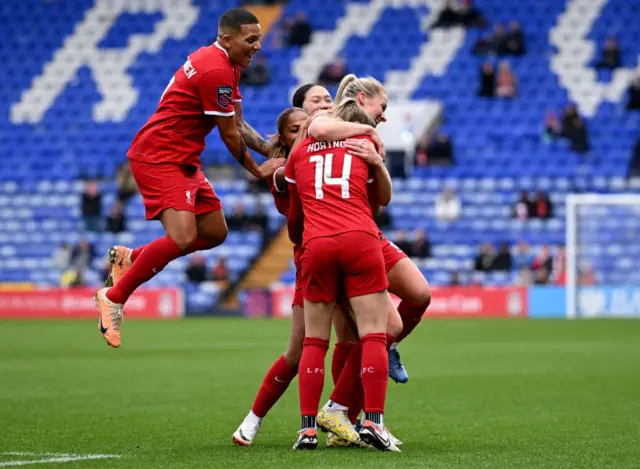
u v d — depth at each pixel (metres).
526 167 96.94
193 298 88.19
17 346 54.50
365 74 105.25
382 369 20.23
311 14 110.06
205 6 112.88
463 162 97.56
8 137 107.00
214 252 94.12
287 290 86.56
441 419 26.27
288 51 107.81
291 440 22.70
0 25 113.50
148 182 22.80
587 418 26.16
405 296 22.73
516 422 25.48
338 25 108.69
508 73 100.94
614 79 101.56
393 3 109.00
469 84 102.94
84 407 29.03
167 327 72.00
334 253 20.12
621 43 103.56
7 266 99.12
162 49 110.75
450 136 99.69
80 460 19.11
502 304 85.69
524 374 38.88
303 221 21.78
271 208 96.69
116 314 22.95
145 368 42.06
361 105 21.84
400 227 94.62
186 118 22.73
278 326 72.81
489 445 21.33
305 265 20.50
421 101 99.88
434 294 86.06
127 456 19.67
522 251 88.62
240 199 97.19
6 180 103.38
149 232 97.19
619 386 34.47
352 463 18.38
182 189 22.69
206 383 36.09
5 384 35.75
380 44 106.88
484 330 67.06
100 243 96.81
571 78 102.12
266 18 110.94
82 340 58.94
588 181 95.38
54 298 87.88
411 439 22.48
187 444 21.77
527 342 56.53
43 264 98.75
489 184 95.69
